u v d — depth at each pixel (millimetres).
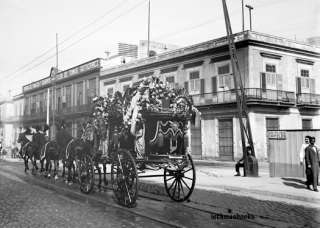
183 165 8328
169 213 6949
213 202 8188
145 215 6754
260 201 8305
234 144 25250
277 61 26453
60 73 46844
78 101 42531
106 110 9656
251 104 24188
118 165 8305
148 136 8266
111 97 9820
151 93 8258
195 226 5867
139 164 8484
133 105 8062
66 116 42406
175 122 8641
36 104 54469
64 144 12875
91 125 10430
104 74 37938
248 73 24828
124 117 8281
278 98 25828
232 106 25469
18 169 18734
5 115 63562
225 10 14562
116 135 8906
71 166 11875
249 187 10359
